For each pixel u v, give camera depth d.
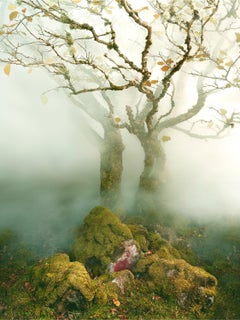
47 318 6.88
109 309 7.16
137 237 8.84
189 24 5.55
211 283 7.67
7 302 7.34
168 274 7.74
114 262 8.05
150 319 7.01
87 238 8.60
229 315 7.20
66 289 7.04
